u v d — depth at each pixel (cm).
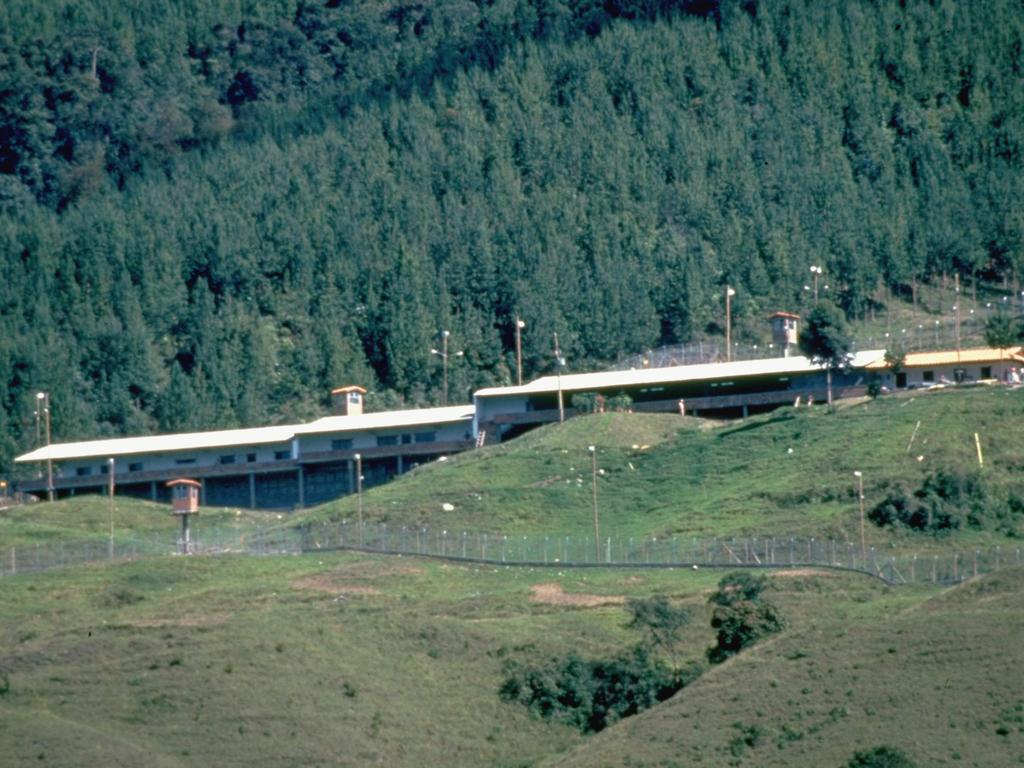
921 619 15400
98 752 15325
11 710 16400
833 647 15238
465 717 16650
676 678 16662
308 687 16875
